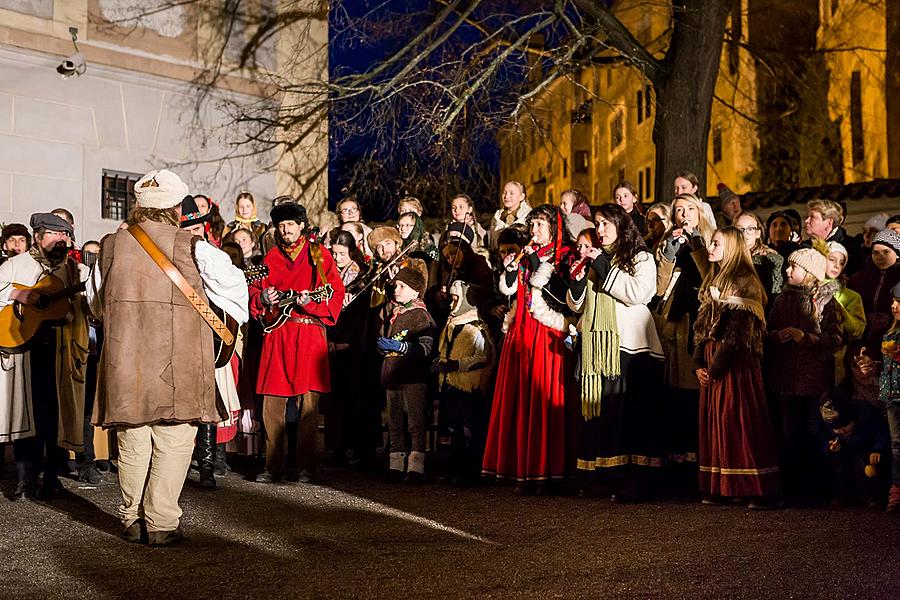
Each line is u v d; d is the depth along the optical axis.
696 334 6.75
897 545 5.25
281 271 7.84
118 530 5.84
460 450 7.67
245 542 5.48
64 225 7.32
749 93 28.48
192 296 5.36
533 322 7.27
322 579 4.65
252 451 8.66
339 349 8.64
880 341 6.82
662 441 6.85
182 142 14.08
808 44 27.53
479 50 15.27
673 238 7.13
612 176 41.56
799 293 6.83
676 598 4.29
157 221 5.43
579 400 7.23
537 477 7.12
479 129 14.78
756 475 6.44
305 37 15.34
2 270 6.98
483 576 4.69
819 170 27.03
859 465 6.60
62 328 7.23
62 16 12.98
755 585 4.47
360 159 15.14
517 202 9.09
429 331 7.90
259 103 14.87
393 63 15.27
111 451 8.19
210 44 14.36
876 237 7.43
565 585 4.51
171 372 5.28
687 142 14.83
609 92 41.62
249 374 8.62
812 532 5.62
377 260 8.52
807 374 6.79
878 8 24.92
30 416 6.94
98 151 13.30
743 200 15.38
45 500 6.96
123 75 13.50
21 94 12.67
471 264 8.09
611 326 6.80
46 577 4.73
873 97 25.22
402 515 6.29
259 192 14.88
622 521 6.03
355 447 8.66
